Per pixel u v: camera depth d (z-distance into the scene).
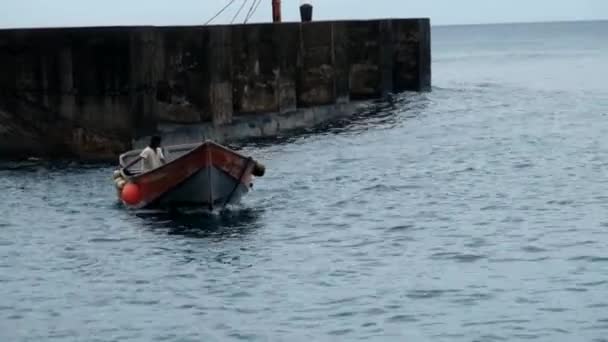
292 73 47.41
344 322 18.98
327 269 22.50
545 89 72.88
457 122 50.88
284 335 18.36
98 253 24.27
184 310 19.81
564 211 28.23
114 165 35.69
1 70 36.81
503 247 24.17
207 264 23.02
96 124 36.41
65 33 36.12
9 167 36.03
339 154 39.44
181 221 27.41
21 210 29.11
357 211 28.61
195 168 27.20
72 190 31.75
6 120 37.12
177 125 40.06
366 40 59.78
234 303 20.19
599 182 32.84
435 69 111.62
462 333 18.30
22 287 21.59
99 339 18.36
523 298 20.14
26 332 18.81
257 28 45.09
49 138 36.97
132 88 35.88
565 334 18.16
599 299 19.94
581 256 23.14
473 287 20.92
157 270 22.64
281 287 21.17
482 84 79.50
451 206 29.20
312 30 50.19
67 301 20.56
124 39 35.69
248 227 26.64
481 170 35.62
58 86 36.50
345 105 53.59
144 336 18.44
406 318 19.12
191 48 40.62
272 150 40.38
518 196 30.59
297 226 26.77
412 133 46.38
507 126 48.94
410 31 63.44
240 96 45.12
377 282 21.42
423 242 24.86
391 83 61.94
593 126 48.47
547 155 39.00
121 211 28.73
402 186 32.53
